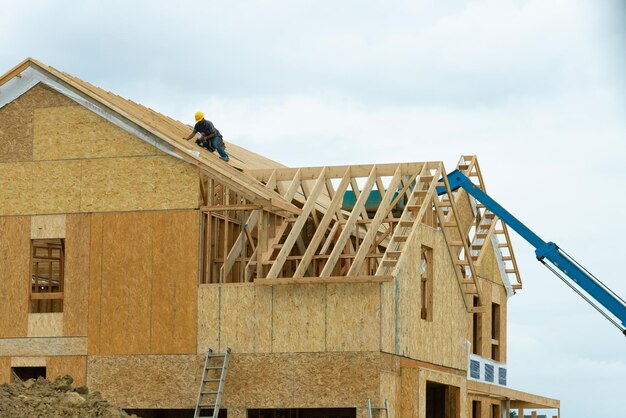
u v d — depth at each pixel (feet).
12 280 95.04
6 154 96.73
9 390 76.95
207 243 92.43
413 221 96.32
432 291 101.35
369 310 88.53
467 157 127.44
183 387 90.63
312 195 95.71
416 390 93.09
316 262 105.29
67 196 95.14
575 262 111.96
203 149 98.48
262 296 90.58
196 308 91.45
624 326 108.78
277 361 89.56
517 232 115.75
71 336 93.30
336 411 108.88
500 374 132.36
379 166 99.25
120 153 94.58
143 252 93.04
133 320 92.43
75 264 94.17
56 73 95.35
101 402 78.28
